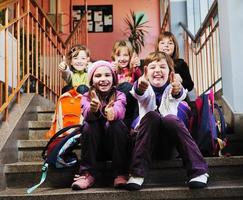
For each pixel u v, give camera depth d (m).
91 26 7.91
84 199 1.89
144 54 7.80
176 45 2.79
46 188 2.18
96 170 2.18
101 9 7.97
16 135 2.57
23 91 3.45
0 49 2.87
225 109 3.08
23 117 2.80
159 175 2.21
